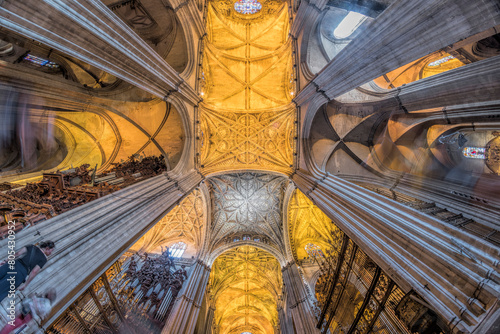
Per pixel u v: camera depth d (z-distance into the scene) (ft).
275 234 62.85
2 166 27.27
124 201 23.99
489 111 24.17
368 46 20.49
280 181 60.85
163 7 35.58
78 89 32.37
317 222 60.54
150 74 27.30
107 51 19.79
